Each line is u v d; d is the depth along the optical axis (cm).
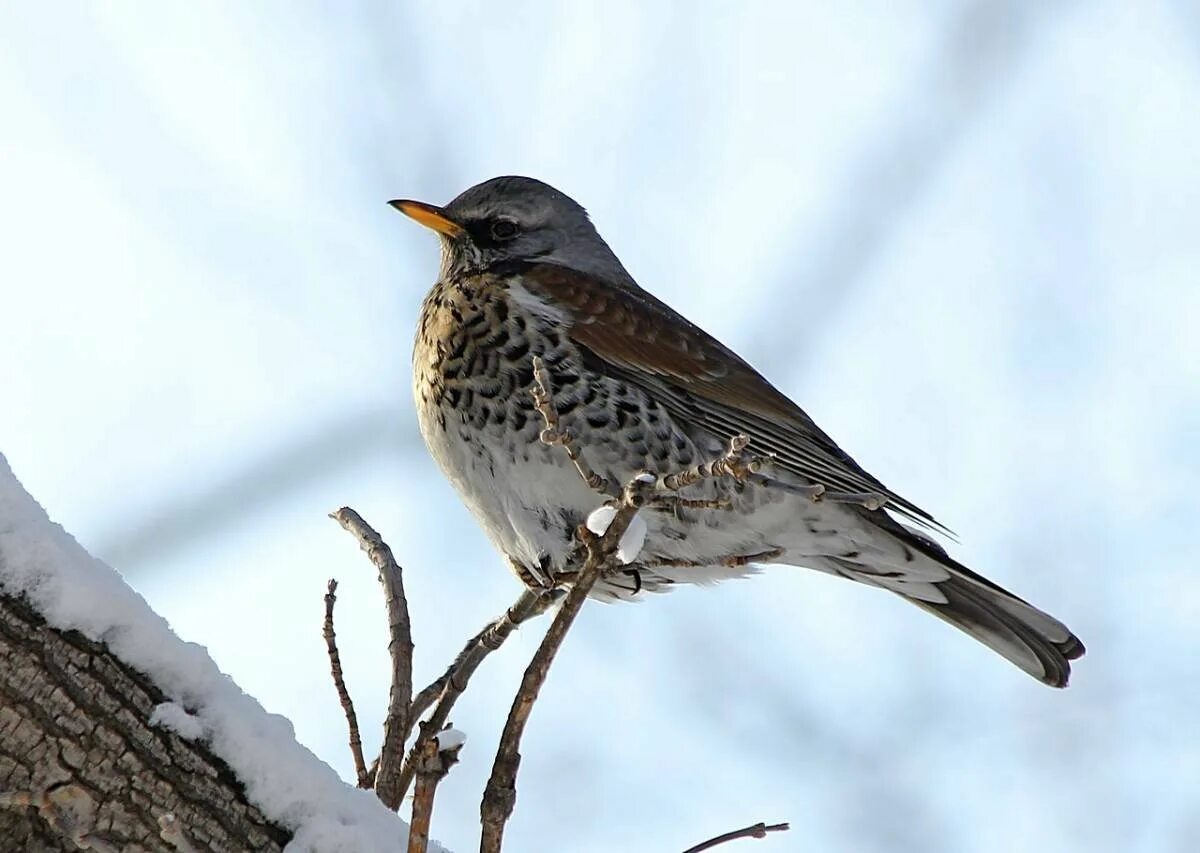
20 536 561
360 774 797
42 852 560
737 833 711
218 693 591
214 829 575
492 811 622
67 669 559
